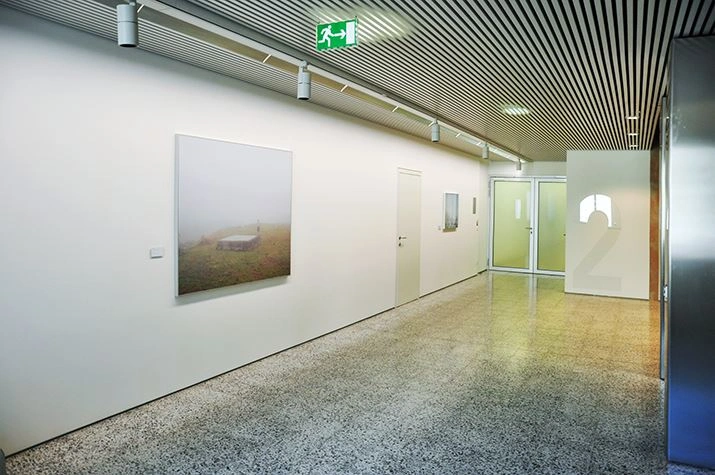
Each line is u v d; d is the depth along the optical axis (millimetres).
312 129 5457
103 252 3406
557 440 3252
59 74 3117
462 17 2947
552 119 5988
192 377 4133
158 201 3779
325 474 2805
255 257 4672
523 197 11680
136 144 3605
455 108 5398
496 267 12047
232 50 3539
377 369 4629
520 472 2850
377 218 6875
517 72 4059
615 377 4461
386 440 3223
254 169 4633
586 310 7402
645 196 8336
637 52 3529
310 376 4418
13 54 2887
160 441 3172
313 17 3004
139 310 3668
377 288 6949
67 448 3062
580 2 2723
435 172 8734
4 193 2867
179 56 3777
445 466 2904
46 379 3105
